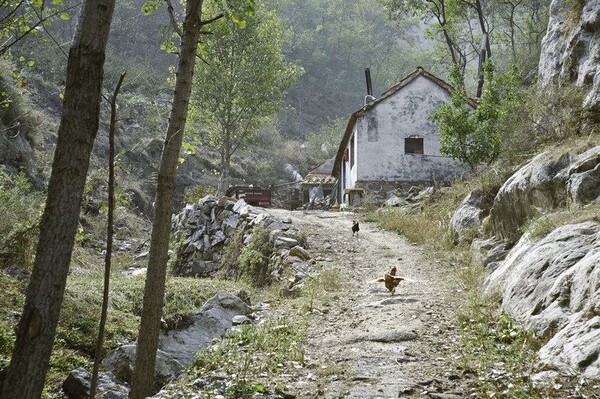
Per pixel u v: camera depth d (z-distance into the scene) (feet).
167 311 41.34
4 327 29.76
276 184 175.83
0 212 43.21
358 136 95.86
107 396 24.25
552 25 66.44
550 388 19.99
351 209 89.51
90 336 32.37
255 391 22.04
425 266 50.24
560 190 39.40
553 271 29.50
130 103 163.63
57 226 14.60
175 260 73.26
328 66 283.79
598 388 19.56
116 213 92.27
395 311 35.55
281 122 234.38
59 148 14.83
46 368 14.39
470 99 94.17
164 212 24.47
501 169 55.47
